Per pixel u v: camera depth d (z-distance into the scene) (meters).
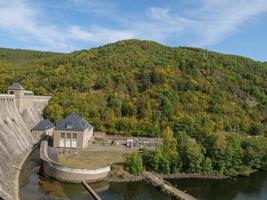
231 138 122.50
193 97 181.50
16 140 114.12
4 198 72.56
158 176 107.56
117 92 186.12
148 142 146.00
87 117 164.00
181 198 88.25
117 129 162.00
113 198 88.31
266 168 123.94
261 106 193.75
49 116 166.12
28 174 99.62
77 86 193.25
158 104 172.12
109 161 113.31
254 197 96.81
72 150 126.62
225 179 111.12
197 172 112.56
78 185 95.00
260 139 136.75
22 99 151.00
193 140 145.12
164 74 199.62
